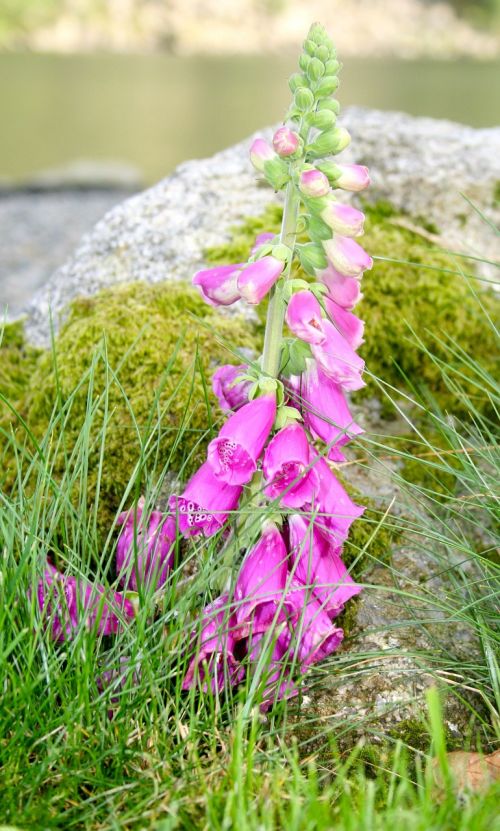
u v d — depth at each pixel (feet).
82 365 8.86
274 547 6.30
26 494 8.17
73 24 254.88
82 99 97.14
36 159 52.80
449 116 84.12
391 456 8.57
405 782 5.32
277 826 5.52
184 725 6.30
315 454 6.26
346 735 6.56
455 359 9.46
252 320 9.24
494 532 7.95
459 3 325.62
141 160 53.21
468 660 6.98
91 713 6.08
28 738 5.87
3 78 125.39
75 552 6.77
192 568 7.37
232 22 284.82
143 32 262.67
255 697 6.04
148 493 7.07
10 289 23.79
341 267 5.76
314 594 6.26
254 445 5.82
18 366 9.59
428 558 7.79
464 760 6.15
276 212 10.23
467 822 5.04
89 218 34.06
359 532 7.81
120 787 5.57
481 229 10.58
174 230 10.03
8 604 5.97
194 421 8.26
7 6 243.81
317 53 5.90
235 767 5.35
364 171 5.89
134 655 6.09
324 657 6.83
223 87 128.36
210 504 6.23
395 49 294.87
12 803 5.48
